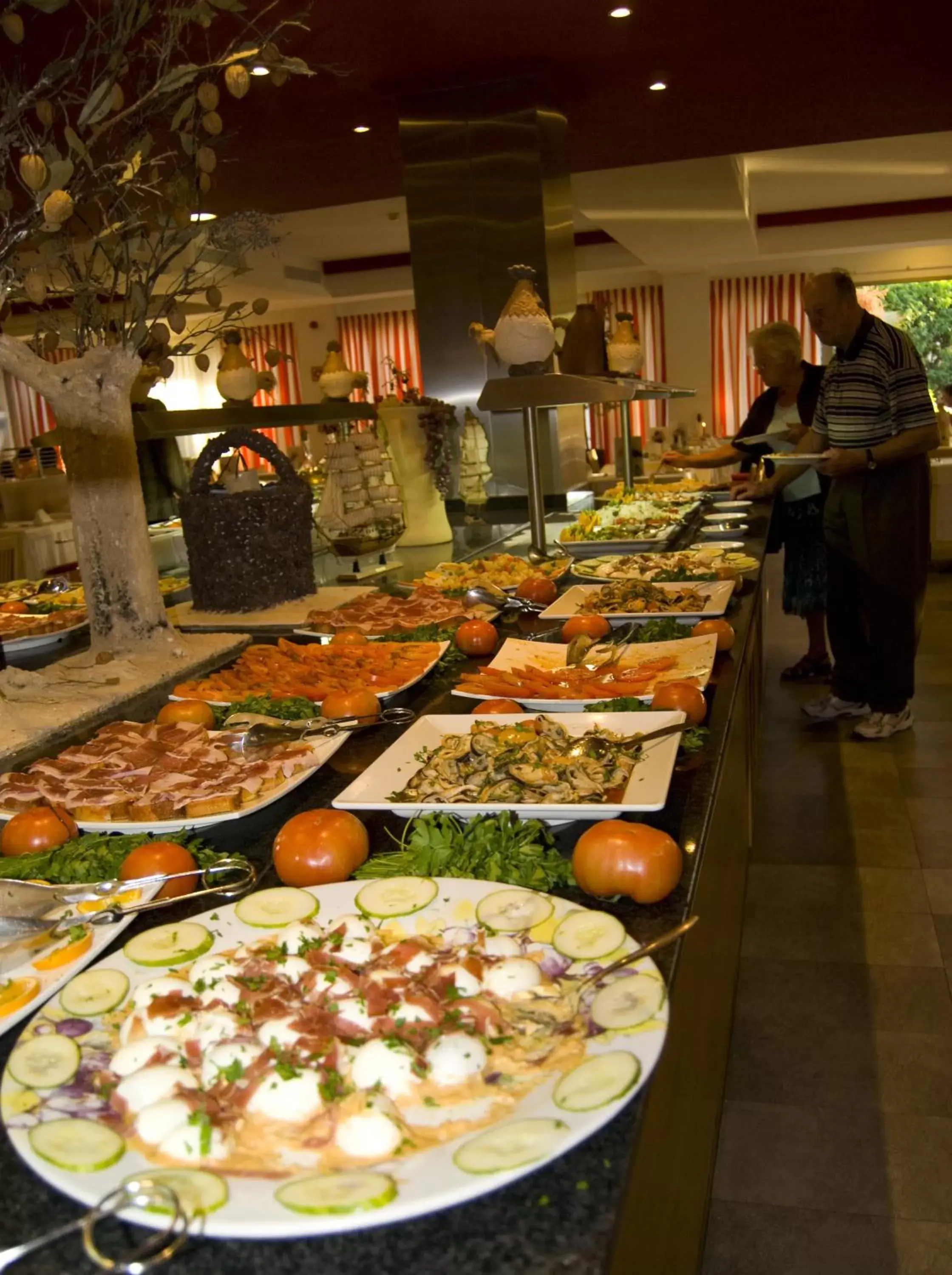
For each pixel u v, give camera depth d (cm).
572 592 244
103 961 91
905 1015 234
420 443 354
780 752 398
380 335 1362
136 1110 71
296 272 1158
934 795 349
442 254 434
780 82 457
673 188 730
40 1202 69
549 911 94
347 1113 70
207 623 243
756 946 266
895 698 396
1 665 188
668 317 1267
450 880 100
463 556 332
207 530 249
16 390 1242
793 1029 232
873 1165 190
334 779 144
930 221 1049
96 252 194
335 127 451
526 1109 70
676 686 157
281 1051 75
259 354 1380
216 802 126
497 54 389
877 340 352
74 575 404
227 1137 68
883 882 295
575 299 467
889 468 367
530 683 175
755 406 491
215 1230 60
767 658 544
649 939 98
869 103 501
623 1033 75
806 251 1085
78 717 178
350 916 94
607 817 118
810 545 472
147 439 232
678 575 261
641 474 795
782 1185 187
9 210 163
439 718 152
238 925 97
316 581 294
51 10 147
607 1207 65
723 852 169
